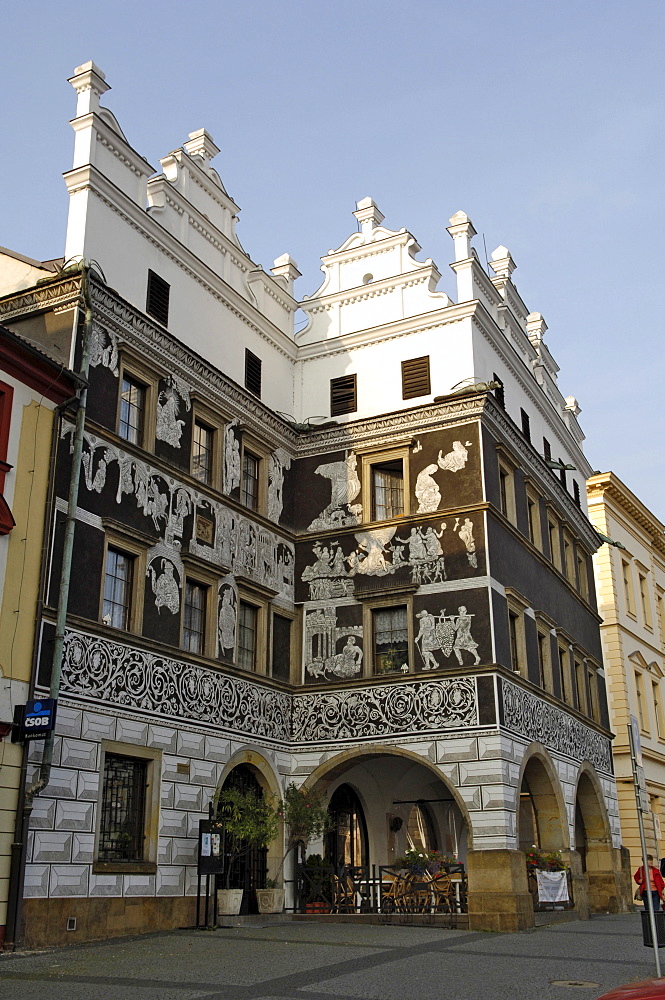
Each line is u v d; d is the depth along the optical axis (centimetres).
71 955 1736
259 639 2769
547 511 3438
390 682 2720
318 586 2933
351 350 3164
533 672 2938
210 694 2488
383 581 2841
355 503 2966
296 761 2786
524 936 2183
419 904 2508
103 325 2344
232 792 2453
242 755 2569
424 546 2809
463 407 2880
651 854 4397
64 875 1936
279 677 2825
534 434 3522
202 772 2398
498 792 2483
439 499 2836
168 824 2252
